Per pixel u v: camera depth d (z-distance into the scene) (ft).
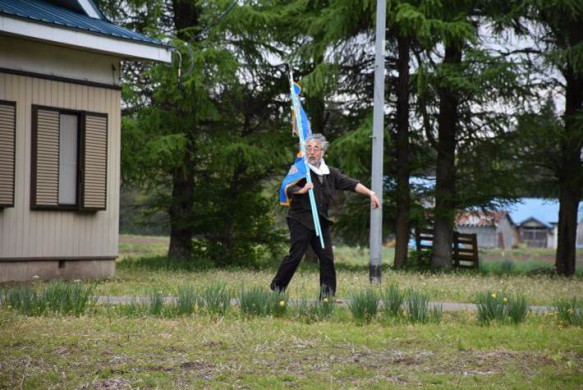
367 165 78.02
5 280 48.60
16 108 48.88
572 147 78.28
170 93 75.61
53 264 51.11
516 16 74.13
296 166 35.24
